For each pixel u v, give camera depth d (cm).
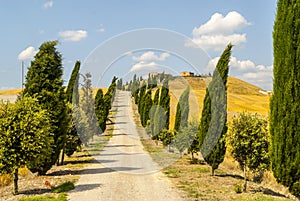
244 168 1312
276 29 1255
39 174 1661
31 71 1673
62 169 1831
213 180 1525
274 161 1227
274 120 1227
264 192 1302
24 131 1248
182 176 1616
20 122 1232
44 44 1695
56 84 1691
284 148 1195
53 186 1349
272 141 1234
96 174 1644
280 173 1205
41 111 1325
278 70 1230
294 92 1193
